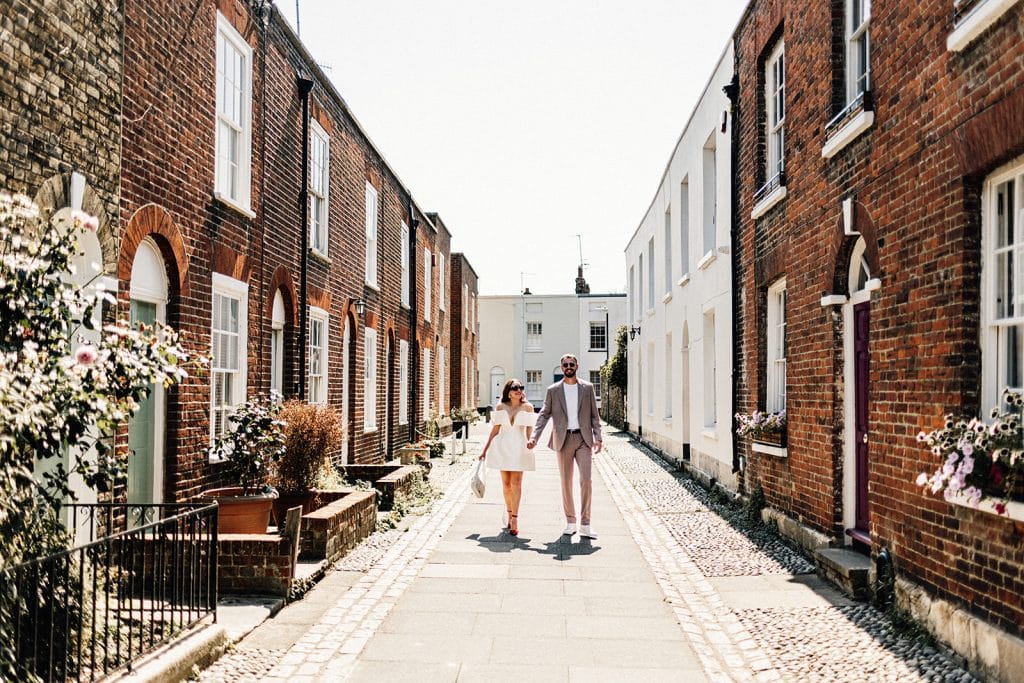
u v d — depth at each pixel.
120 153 6.92
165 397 7.97
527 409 10.39
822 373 8.52
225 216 9.24
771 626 6.30
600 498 13.91
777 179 10.12
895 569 6.47
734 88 12.65
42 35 5.86
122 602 5.43
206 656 5.32
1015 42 4.82
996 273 5.35
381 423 18.31
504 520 10.73
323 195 13.39
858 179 7.37
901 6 6.40
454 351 34.22
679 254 18.34
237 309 9.84
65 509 6.39
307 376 12.39
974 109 5.29
